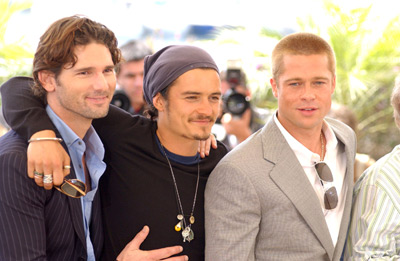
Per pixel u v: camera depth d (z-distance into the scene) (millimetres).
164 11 8961
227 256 2631
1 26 6344
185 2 9008
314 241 2701
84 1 7992
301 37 2787
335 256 2756
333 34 6953
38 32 6684
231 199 2684
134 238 2783
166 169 2902
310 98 2715
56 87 2619
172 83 2770
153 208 2850
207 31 9000
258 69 7285
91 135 2828
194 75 2738
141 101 5238
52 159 2436
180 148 2920
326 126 2979
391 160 2836
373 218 2729
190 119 2773
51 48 2543
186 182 2914
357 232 2801
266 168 2727
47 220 2609
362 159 4656
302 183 2729
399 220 2701
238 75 5340
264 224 2715
